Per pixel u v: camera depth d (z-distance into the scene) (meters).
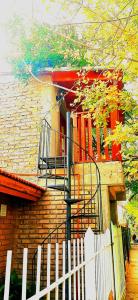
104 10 5.55
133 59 6.05
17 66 8.76
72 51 7.66
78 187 7.31
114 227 7.22
